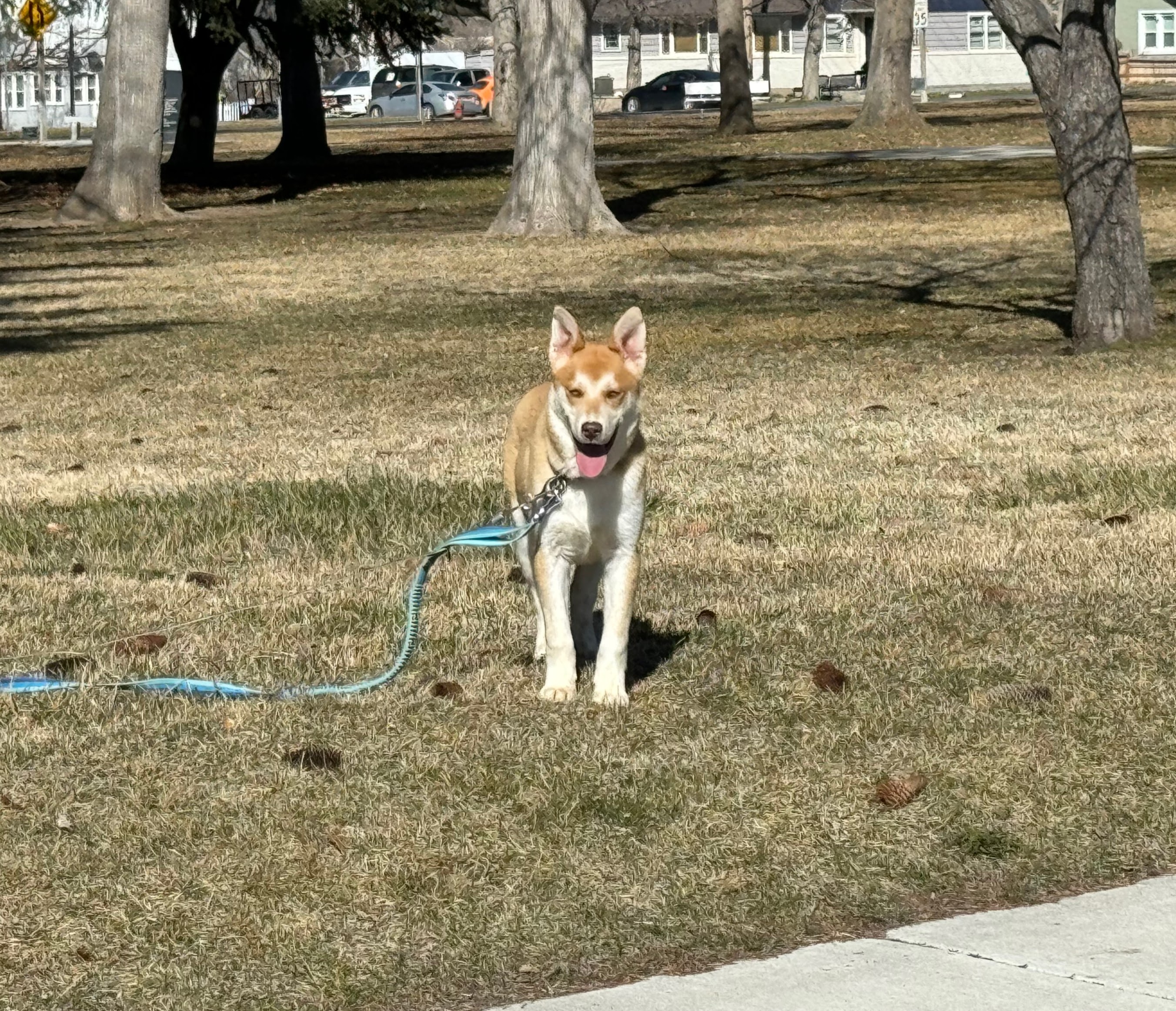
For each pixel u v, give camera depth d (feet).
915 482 55.26
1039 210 90.07
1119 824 32.04
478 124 197.98
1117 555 50.80
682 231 88.63
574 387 35.73
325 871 30.30
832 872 30.27
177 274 82.38
